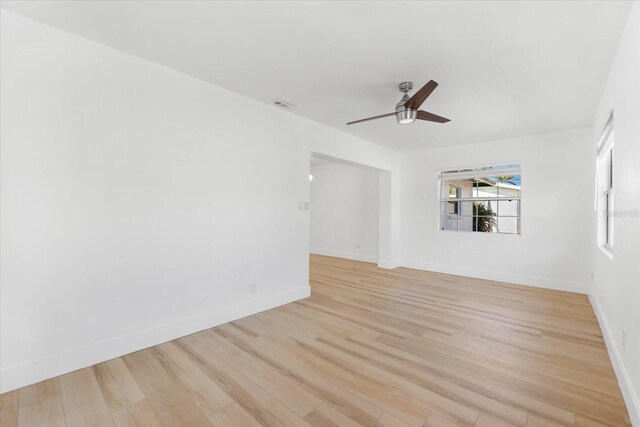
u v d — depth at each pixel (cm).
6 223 197
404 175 623
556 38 219
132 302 252
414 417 173
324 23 208
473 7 189
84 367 226
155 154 265
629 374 185
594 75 272
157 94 266
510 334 288
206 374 218
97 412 178
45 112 211
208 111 302
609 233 329
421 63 259
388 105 357
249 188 339
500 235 508
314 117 402
